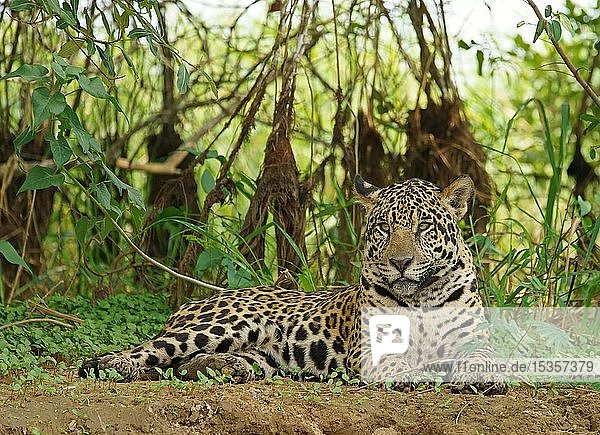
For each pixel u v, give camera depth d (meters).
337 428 6.68
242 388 7.21
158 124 13.27
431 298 8.32
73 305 11.10
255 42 13.78
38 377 7.19
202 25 13.14
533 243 11.66
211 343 8.51
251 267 10.88
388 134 12.98
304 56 12.94
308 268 11.12
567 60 9.38
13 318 10.20
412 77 13.30
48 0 6.92
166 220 11.11
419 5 12.70
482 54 12.80
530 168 14.54
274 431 6.52
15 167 12.16
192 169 12.09
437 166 12.58
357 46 13.46
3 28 12.62
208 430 6.52
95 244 12.66
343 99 12.51
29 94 12.02
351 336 8.55
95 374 7.97
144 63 13.19
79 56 12.70
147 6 7.57
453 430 6.58
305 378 8.70
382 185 12.60
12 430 6.04
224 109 13.20
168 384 7.20
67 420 6.27
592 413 6.93
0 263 12.13
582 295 11.11
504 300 10.52
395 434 6.55
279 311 8.92
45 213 12.63
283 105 11.50
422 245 8.19
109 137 13.02
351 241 12.23
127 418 6.37
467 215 12.36
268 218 12.46
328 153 13.36
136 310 11.02
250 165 14.20
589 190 13.27
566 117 11.03
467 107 14.04
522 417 6.77
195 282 9.56
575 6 13.74
